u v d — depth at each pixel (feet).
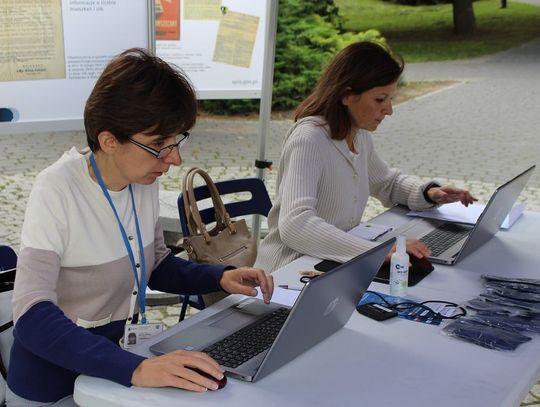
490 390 5.31
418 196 10.02
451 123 31.71
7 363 6.17
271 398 5.01
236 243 8.90
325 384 5.25
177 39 13.64
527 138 29.32
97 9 10.78
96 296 6.01
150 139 5.48
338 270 5.30
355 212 9.29
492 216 8.43
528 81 39.24
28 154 24.70
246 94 14.21
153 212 6.42
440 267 7.95
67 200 5.67
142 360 5.15
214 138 27.99
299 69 34.91
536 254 8.53
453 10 46.78
